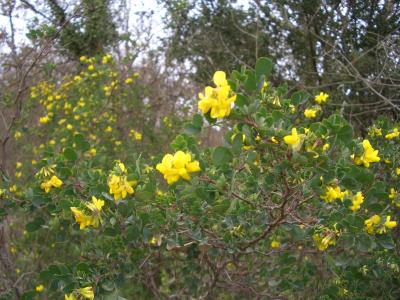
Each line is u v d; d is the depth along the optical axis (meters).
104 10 6.67
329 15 5.21
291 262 3.01
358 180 2.05
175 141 1.96
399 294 3.20
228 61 6.50
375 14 5.14
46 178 2.63
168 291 3.82
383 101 4.41
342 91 5.16
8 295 3.70
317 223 2.31
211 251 2.87
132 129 6.02
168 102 7.05
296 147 1.77
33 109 6.46
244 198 2.43
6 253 4.02
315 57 5.57
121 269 2.62
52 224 2.83
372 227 2.37
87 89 5.87
